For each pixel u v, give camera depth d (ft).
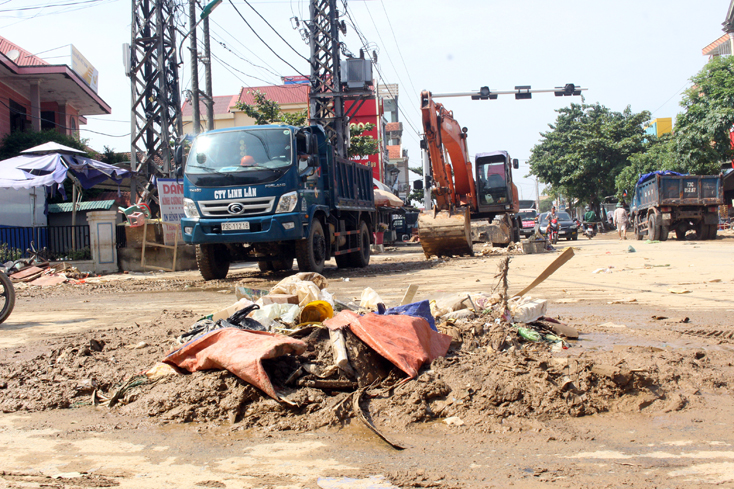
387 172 162.20
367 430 10.60
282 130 39.11
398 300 26.18
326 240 44.16
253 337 12.89
